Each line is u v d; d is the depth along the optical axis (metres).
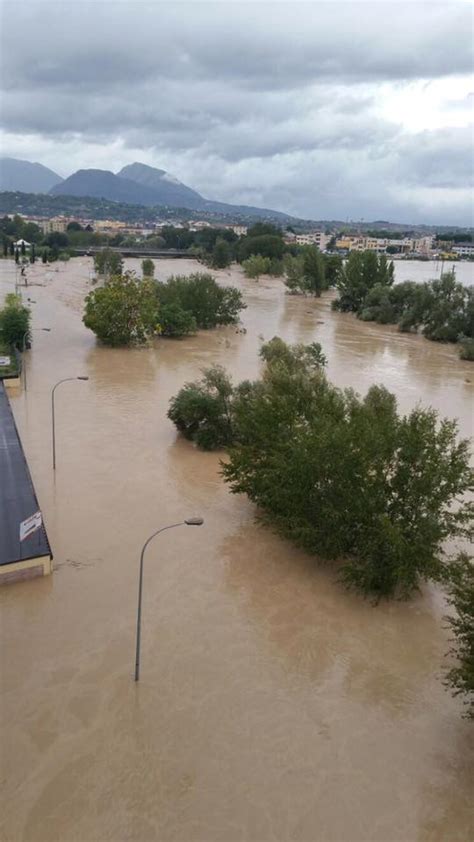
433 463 28.09
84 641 24.08
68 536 31.53
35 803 17.55
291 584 28.56
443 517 28.34
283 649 24.27
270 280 181.50
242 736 20.05
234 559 30.30
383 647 24.75
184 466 41.09
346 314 124.19
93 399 55.38
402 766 19.31
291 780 18.59
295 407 35.97
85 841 16.58
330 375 71.81
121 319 76.50
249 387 45.81
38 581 27.73
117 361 70.88
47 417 49.69
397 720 21.09
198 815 17.39
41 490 36.50
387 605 27.47
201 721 20.55
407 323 103.75
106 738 19.70
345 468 28.27
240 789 18.22
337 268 155.50
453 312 99.38
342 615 26.59
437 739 20.41
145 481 38.47
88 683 21.94
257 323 106.56
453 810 18.02
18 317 71.75
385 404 41.50
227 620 25.80
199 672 22.75
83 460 41.22
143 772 18.59
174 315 84.94
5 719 20.25
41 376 62.66
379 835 17.14
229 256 199.88
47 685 21.77
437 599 28.16
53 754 19.05
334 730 20.50
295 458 29.23
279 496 29.52
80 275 163.50
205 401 44.22
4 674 22.20
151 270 162.75
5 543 28.56
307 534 28.27
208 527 33.16
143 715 20.66
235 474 33.47
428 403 62.75
